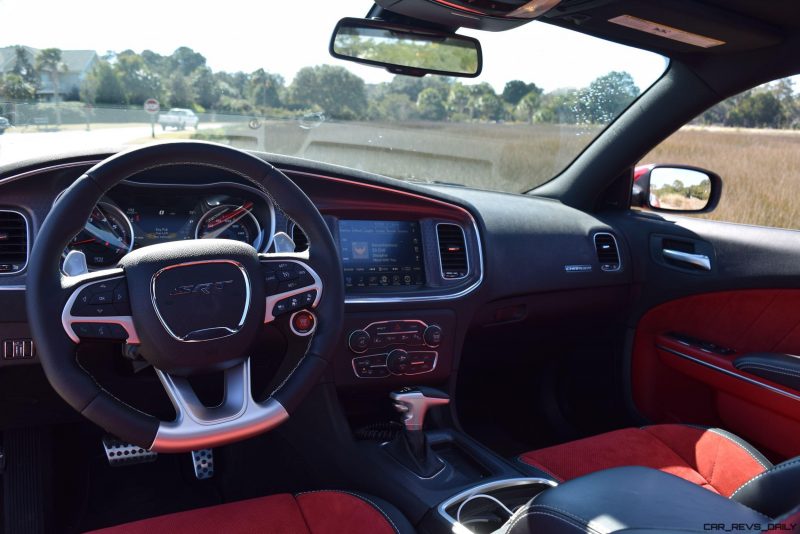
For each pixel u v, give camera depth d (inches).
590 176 103.8
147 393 71.4
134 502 81.2
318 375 53.8
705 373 90.1
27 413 70.7
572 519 40.1
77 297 45.9
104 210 66.0
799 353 86.1
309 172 74.6
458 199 83.4
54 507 79.4
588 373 108.8
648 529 36.9
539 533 42.1
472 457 72.8
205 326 47.6
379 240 80.5
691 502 41.4
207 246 48.9
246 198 72.0
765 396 81.4
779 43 81.4
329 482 75.3
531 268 90.1
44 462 79.4
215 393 74.7
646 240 99.8
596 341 107.2
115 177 47.4
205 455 84.7
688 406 95.8
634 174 105.8
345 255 78.5
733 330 92.0
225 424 48.8
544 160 110.2
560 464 69.9
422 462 68.8
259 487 80.0
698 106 92.7
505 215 92.6
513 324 93.4
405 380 79.2
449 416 81.9
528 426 110.8
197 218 70.0
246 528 52.9
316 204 76.8
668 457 69.9
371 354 76.9
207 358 48.0
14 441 78.5
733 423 88.6
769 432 82.9
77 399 45.9
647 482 44.1
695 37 82.1
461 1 67.4
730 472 64.6
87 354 66.8
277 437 78.6
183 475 86.2
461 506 61.8
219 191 71.0
